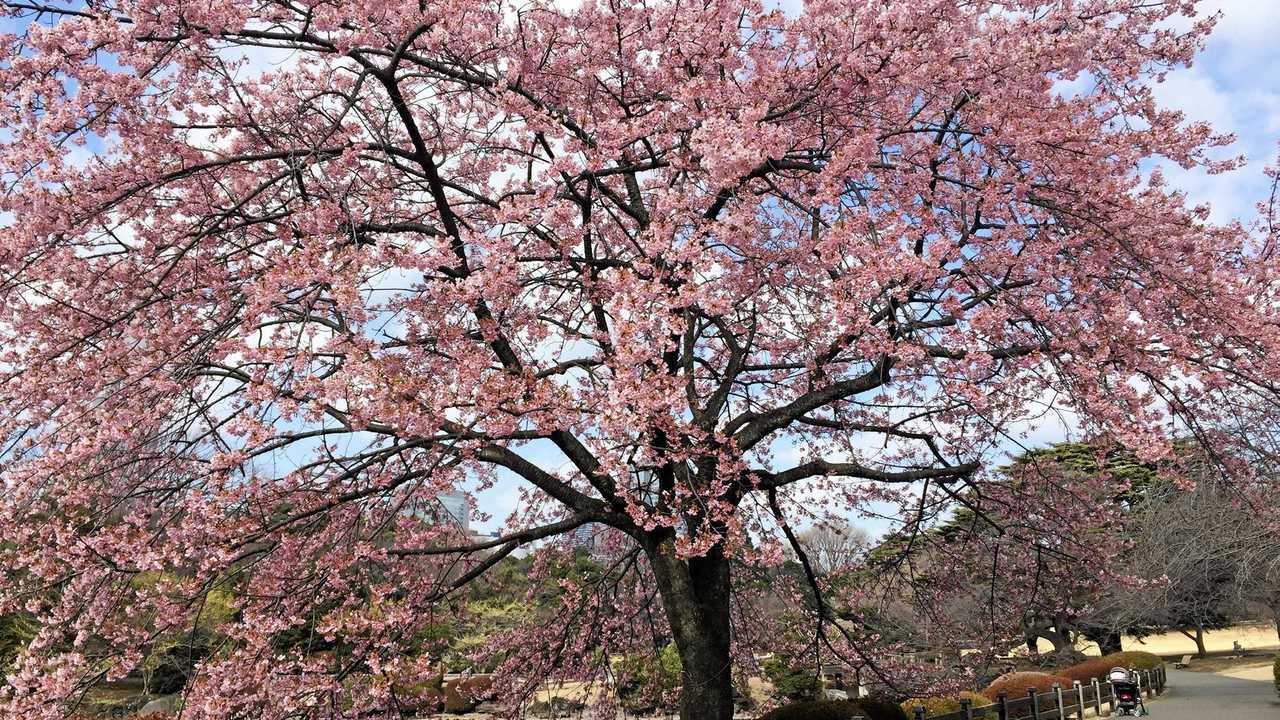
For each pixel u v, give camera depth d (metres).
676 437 5.41
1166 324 6.12
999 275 6.61
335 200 5.99
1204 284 6.11
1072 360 5.93
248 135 6.55
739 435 6.89
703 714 6.28
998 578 9.88
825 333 7.04
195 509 4.85
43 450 5.35
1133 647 35.91
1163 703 16.69
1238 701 16.20
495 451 6.41
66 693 4.73
